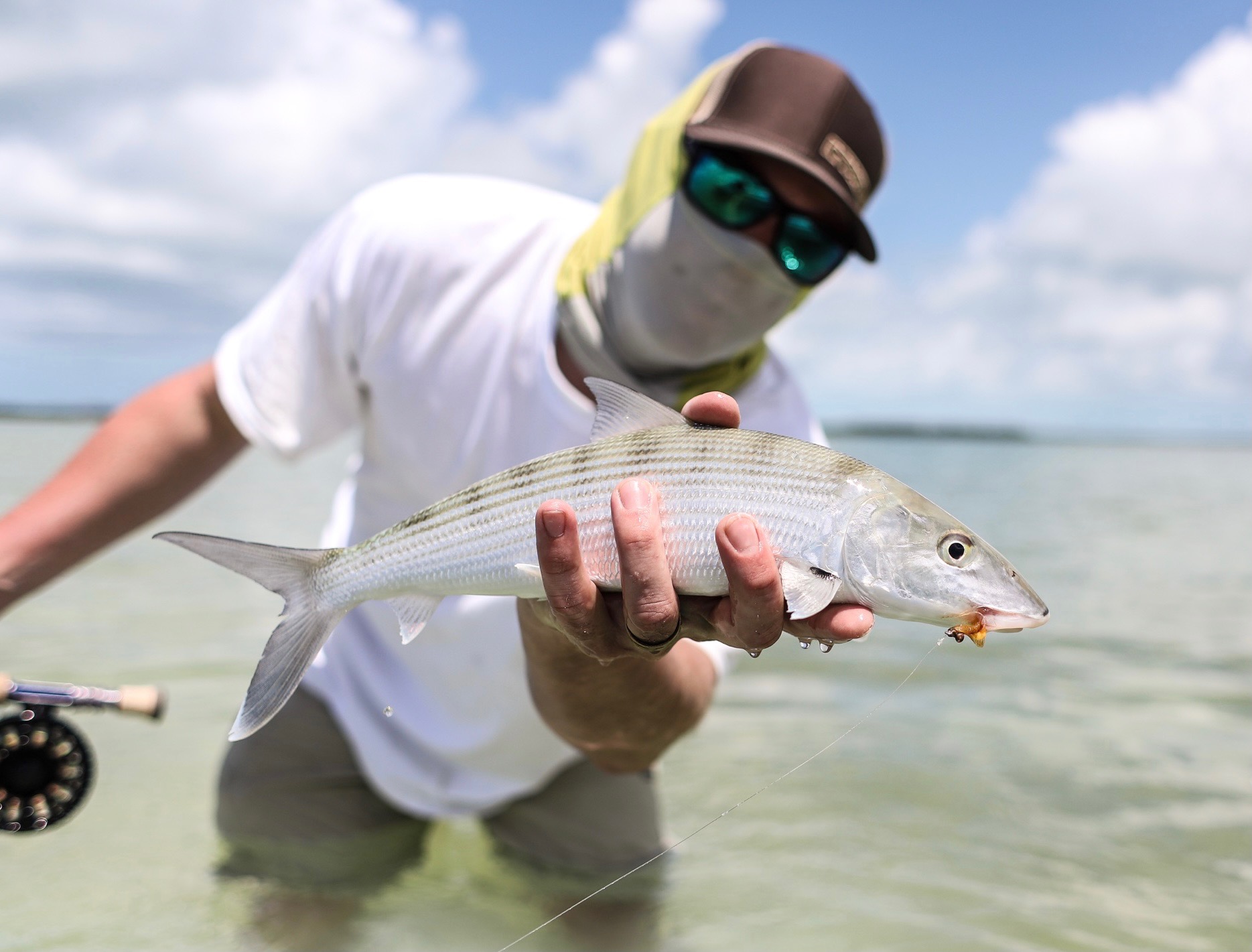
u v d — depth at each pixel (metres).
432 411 0.81
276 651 0.55
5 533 0.76
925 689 1.20
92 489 0.78
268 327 0.82
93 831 0.85
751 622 0.47
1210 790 0.88
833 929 0.66
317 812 0.86
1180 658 1.35
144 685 1.17
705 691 0.76
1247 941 0.66
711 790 0.91
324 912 0.75
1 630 1.37
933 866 0.74
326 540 0.90
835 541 0.50
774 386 0.88
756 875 0.73
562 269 0.80
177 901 0.75
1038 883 0.72
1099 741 1.01
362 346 0.81
